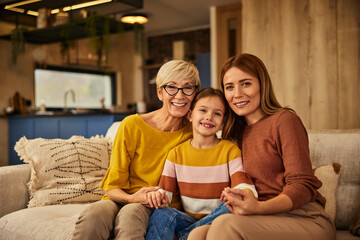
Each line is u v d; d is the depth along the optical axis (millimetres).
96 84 6867
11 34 4664
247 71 1403
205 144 1482
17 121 4781
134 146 1551
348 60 2896
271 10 3162
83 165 1950
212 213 1282
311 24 3014
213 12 5562
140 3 2848
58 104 6082
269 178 1328
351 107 2906
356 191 1630
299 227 1146
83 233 1224
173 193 1470
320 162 1712
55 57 5750
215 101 1448
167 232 1262
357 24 2848
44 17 4504
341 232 1541
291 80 3111
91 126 3963
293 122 1308
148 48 7738
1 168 1811
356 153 1665
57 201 1806
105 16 4023
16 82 5125
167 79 1508
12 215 1617
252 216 1123
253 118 1469
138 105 5637
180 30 7277
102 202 1380
